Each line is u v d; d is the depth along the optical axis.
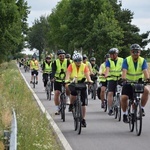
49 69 32.06
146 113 21.95
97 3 97.56
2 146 10.91
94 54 91.69
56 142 13.77
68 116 20.38
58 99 20.19
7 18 62.91
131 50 15.42
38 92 36.12
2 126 14.09
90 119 19.66
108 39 88.62
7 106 19.53
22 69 103.19
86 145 13.58
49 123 16.95
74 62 16.58
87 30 94.94
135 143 13.88
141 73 15.63
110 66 19.42
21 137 12.24
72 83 16.03
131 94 15.70
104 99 22.59
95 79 29.77
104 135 15.40
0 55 79.88
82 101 16.16
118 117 19.23
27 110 18.48
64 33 105.81
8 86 31.11
